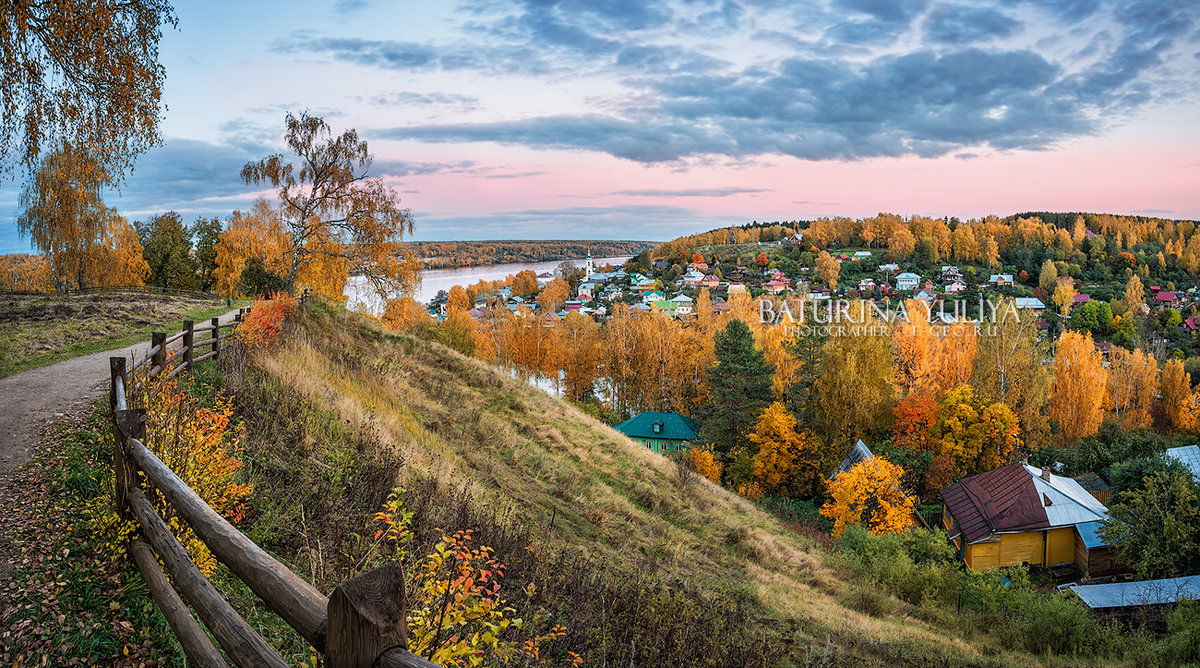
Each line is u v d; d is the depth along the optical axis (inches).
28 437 316.2
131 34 444.5
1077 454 1792.6
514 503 482.6
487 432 658.8
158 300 1085.1
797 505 1582.2
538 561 348.5
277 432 371.9
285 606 80.5
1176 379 2322.8
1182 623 686.5
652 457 860.0
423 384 751.1
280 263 1330.0
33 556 200.5
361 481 340.5
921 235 7529.5
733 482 1724.9
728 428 1909.4
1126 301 4650.6
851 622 524.1
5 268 2073.1
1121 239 7495.1
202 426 251.9
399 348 837.8
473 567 185.6
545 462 642.2
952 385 2308.1
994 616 716.7
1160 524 988.6
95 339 681.0
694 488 805.9
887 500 1181.1
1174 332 4151.1
